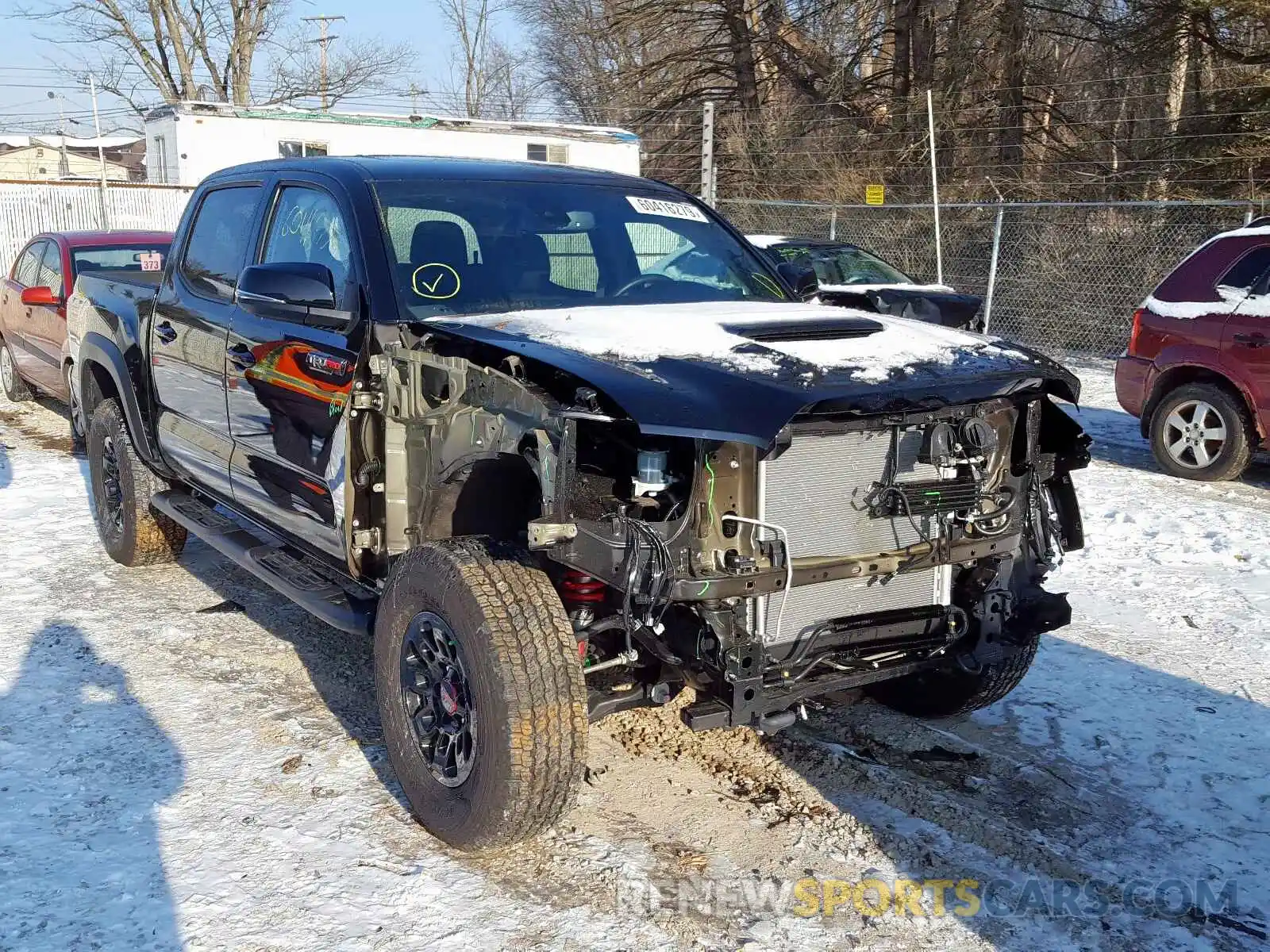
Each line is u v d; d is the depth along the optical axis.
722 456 3.13
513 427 3.27
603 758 4.18
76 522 7.22
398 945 3.04
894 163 24.66
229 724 4.38
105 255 10.12
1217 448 8.76
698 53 29.88
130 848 3.48
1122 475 9.01
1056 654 5.23
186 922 3.12
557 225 4.42
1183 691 4.83
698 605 3.17
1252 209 14.26
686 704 4.62
